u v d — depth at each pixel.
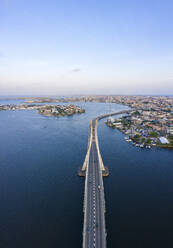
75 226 111.12
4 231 107.38
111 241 100.25
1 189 150.62
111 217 117.94
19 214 121.06
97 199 121.62
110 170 185.88
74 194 143.75
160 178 169.88
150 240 101.06
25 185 157.12
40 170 186.38
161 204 131.38
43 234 105.38
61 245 98.50
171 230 108.06
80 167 188.62
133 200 135.75
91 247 84.75
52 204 131.50
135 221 114.88
